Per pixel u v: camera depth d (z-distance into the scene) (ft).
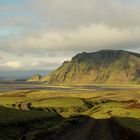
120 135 148.46
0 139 115.96
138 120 282.36
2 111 247.91
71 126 230.07
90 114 540.52
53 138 138.31
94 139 136.77
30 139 123.24
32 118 225.35
